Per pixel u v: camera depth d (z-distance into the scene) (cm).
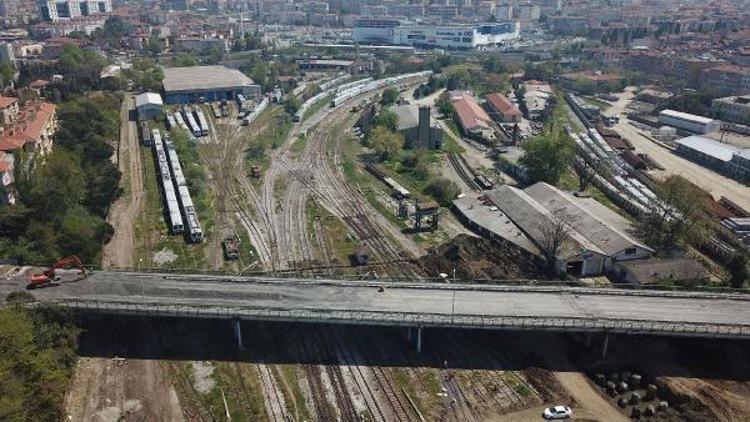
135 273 10562
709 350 9075
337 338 9750
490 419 8038
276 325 10038
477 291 10069
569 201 13888
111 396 8425
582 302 9706
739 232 13338
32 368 7831
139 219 14062
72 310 9200
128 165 17525
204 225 13825
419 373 8944
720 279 11288
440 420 8050
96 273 10494
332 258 12375
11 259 10756
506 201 14262
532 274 11400
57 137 16738
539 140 16150
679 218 12519
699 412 7962
